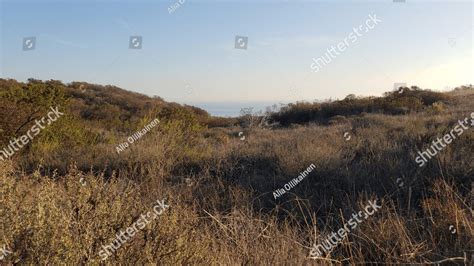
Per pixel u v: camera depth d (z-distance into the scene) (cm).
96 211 294
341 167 685
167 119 1147
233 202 554
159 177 674
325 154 740
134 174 702
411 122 1289
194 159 834
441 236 400
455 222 417
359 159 784
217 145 1096
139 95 3922
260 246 382
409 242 386
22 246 251
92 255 264
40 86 1045
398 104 2269
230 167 741
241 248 369
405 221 439
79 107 2581
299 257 362
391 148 788
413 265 356
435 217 451
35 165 770
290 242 397
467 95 2756
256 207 552
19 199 289
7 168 379
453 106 2084
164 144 881
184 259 295
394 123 1364
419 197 545
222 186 621
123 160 779
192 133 1058
